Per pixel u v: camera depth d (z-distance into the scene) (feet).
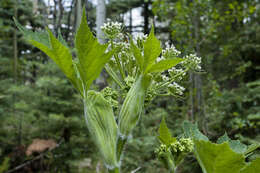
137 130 14.94
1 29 23.03
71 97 17.47
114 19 4.41
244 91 18.56
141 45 3.13
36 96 16.99
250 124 13.74
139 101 2.57
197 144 1.86
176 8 19.97
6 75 24.40
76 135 17.30
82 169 16.25
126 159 13.88
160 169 12.43
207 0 19.38
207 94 19.67
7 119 18.29
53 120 16.53
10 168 16.57
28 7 21.13
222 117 16.12
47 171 16.56
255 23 22.77
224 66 21.79
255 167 1.72
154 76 3.01
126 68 3.27
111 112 2.75
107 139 2.60
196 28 18.92
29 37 2.34
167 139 2.67
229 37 22.02
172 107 19.07
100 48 2.30
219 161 1.77
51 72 18.08
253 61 21.62
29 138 18.63
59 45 2.26
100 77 7.50
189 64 3.36
